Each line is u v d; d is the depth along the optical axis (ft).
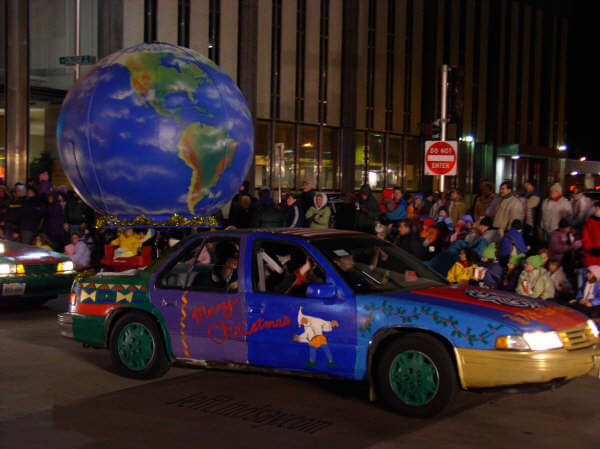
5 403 20.85
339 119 101.60
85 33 88.63
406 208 50.55
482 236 40.42
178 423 18.86
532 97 132.98
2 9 94.12
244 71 89.66
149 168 30.30
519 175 129.90
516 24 127.54
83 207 59.67
